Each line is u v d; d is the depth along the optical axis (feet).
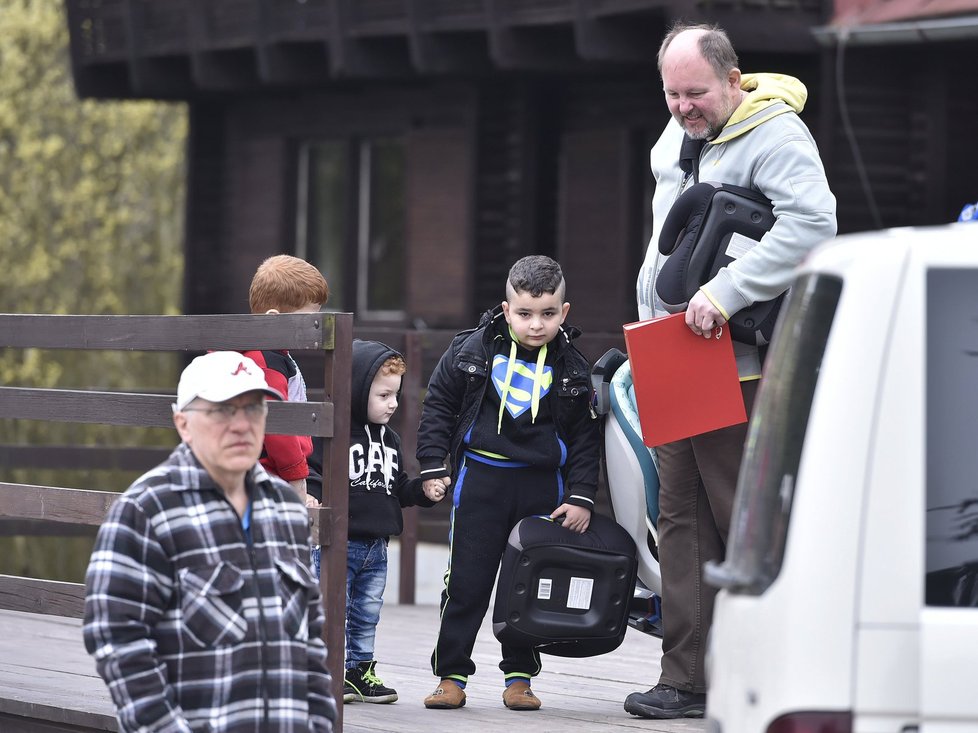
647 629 54.19
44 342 50.19
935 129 109.29
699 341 46.34
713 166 47.57
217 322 45.85
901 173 110.73
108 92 164.66
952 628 24.88
